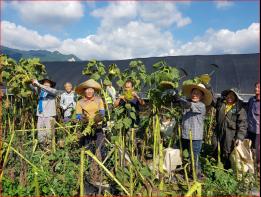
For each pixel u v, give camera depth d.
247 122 6.27
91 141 6.23
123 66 14.51
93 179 5.22
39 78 8.96
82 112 6.44
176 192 5.24
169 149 6.07
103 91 7.22
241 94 11.27
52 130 6.45
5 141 6.18
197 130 5.92
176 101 6.07
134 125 6.60
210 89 6.59
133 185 5.09
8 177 5.14
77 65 16.53
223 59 13.71
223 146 6.38
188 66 13.45
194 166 5.72
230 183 5.29
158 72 6.16
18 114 9.00
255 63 12.91
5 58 8.49
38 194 4.50
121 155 5.60
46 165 5.69
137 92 7.32
